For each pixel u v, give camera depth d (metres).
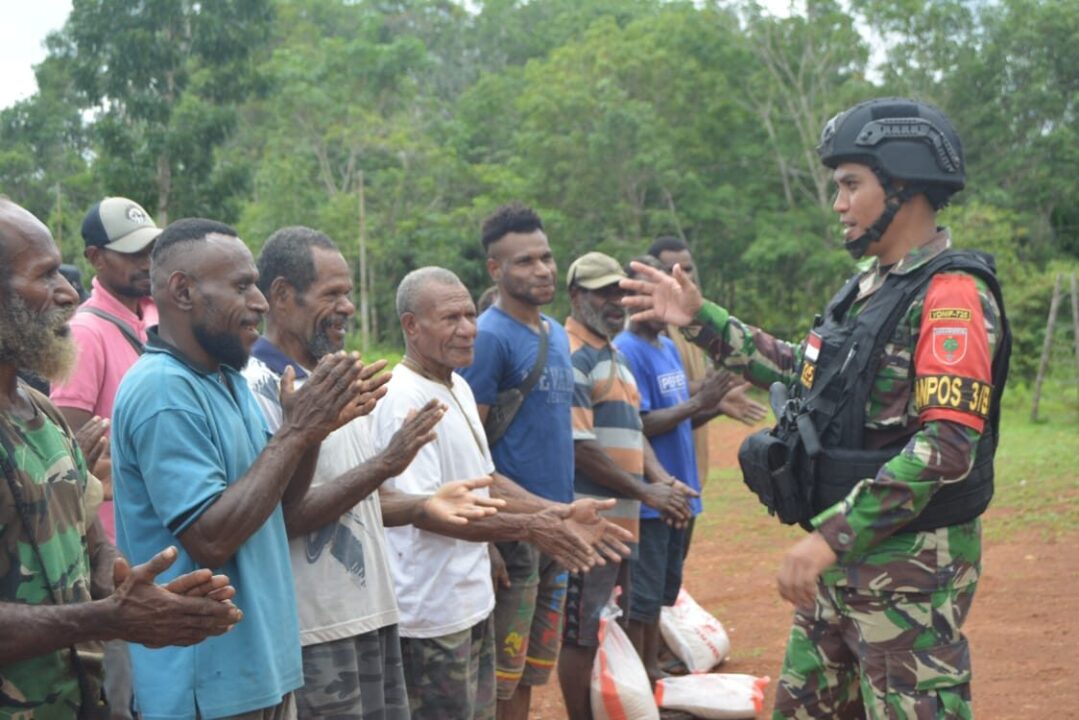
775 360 4.02
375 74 53.69
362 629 3.55
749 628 7.35
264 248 3.84
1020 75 38.78
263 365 3.68
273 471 2.96
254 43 29.14
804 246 36.12
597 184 38.09
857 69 39.25
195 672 2.94
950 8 38.16
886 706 3.47
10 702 2.56
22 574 2.54
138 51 27.77
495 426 4.80
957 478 3.26
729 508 12.38
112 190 27.91
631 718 5.05
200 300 3.09
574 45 41.88
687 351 7.23
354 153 48.81
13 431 2.60
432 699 4.09
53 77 45.16
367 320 41.69
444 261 42.34
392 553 4.11
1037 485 12.14
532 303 4.93
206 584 2.46
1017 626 6.98
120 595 2.41
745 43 39.12
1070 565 8.55
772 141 37.81
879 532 3.26
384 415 4.20
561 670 5.25
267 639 3.04
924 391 3.31
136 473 3.02
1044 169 37.62
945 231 3.58
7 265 2.62
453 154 46.91
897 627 3.45
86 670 2.78
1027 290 27.91
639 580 5.77
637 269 4.09
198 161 28.33
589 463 5.27
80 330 4.32
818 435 3.56
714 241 38.97
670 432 6.14
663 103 40.03
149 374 3.01
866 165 3.50
